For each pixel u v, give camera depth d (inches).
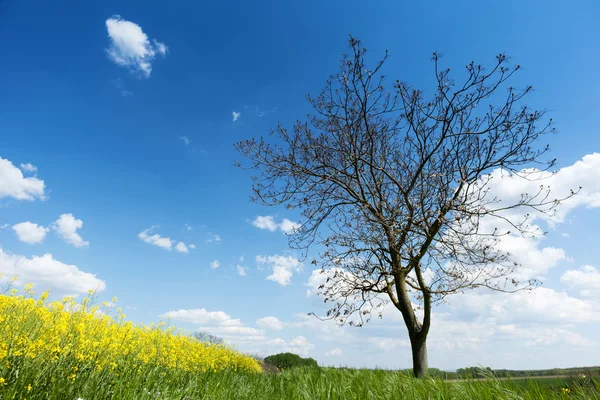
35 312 176.2
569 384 167.0
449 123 281.1
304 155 336.5
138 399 172.6
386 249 313.3
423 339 298.8
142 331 267.9
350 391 213.5
